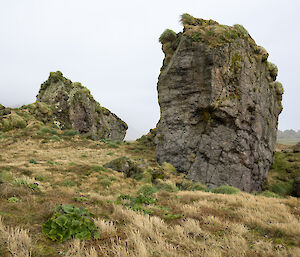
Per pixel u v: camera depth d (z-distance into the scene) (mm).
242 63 21406
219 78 20594
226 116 19844
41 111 42406
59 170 15406
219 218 6543
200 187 16406
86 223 4312
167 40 28234
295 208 8359
